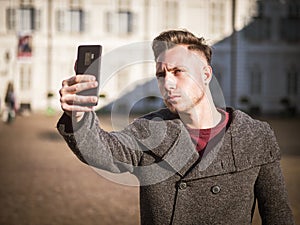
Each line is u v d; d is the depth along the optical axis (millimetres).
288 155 8484
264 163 1342
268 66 22938
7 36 21672
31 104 21734
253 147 1334
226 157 1313
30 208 4586
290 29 23172
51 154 8422
